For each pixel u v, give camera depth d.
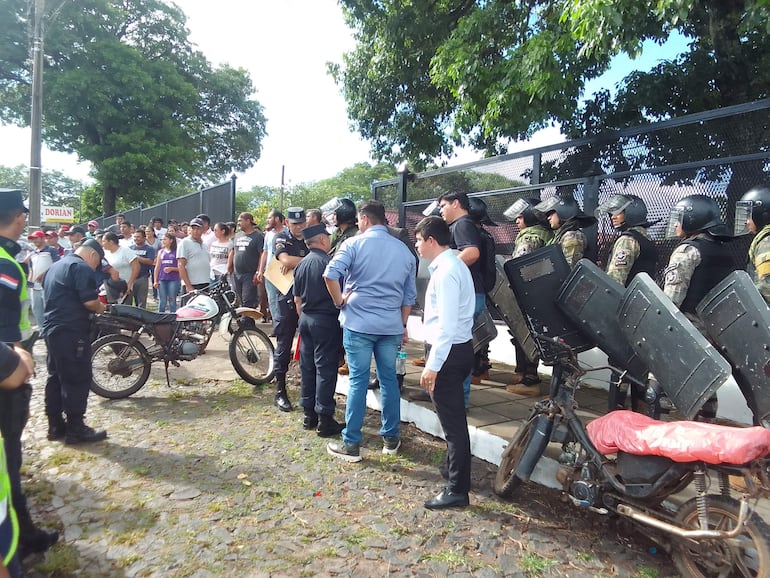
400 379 5.32
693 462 2.64
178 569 2.85
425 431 4.91
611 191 5.29
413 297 4.49
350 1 10.20
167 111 28.67
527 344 4.65
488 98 7.43
